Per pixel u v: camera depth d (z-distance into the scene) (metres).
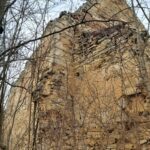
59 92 8.55
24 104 7.82
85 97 7.81
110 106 7.45
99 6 10.22
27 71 6.86
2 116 4.54
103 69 8.55
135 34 7.74
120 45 8.32
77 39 9.82
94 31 9.51
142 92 7.18
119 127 7.01
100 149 7.14
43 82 8.55
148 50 7.26
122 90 7.46
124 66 7.50
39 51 6.95
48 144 7.03
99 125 7.24
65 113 7.45
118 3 10.18
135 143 6.46
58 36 9.34
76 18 9.95
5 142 6.60
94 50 9.20
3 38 4.61
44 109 8.03
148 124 6.80
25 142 7.31
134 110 7.14
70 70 9.30
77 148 6.96
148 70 6.89
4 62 4.07
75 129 7.15
